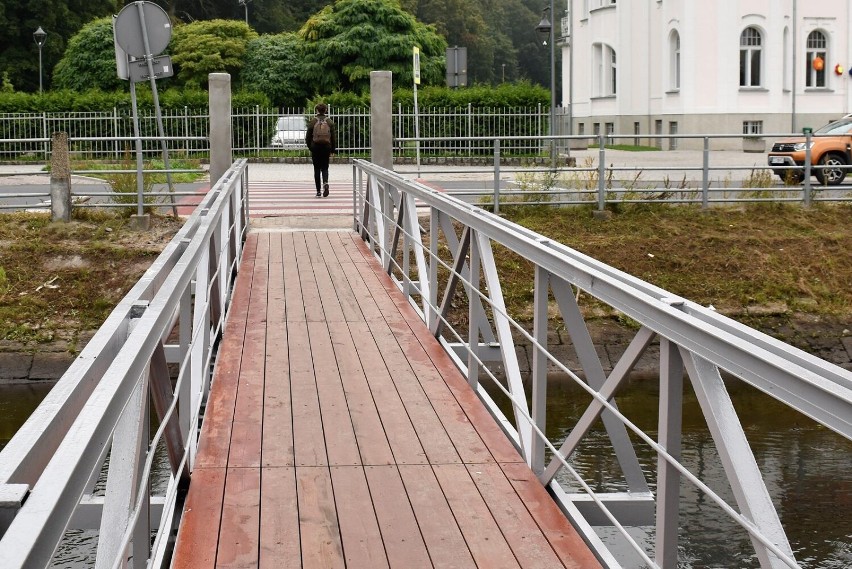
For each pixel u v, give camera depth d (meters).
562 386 11.63
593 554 4.36
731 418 3.06
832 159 22.34
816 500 7.83
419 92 30.53
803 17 40.88
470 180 19.88
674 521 3.52
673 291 13.89
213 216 6.52
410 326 8.86
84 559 6.46
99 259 13.73
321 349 8.03
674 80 42.06
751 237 14.91
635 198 16.19
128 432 2.93
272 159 30.61
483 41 89.50
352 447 5.69
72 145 24.95
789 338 13.25
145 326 3.20
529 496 4.96
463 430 6.01
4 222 14.63
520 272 14.22
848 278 14.20
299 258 12.54
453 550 4.34
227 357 7.75
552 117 27.03
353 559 4.25
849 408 2.28
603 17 46.06
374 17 43.09
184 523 4.61
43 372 12.00
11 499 1.75
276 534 4.49
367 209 13.83
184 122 29.83
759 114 40.62
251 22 66.88
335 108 30.70
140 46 14.70
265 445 5.71
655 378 11.94
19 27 52.75
